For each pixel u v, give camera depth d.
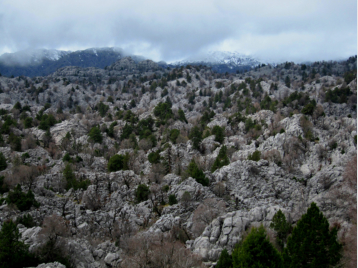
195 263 57.91
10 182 96.25
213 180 106.62
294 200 95.62
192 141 154.88
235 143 159.62
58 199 92.38
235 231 65.50
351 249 57.16
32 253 57.84
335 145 133.00
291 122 159.50
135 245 64.44
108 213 88.25
